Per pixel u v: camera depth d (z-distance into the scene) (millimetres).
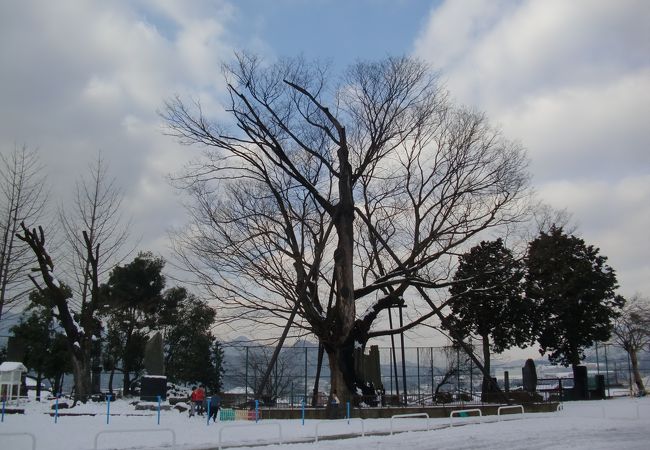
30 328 43250
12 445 15867
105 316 45781
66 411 27703
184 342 47750
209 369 46281
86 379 33219
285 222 31453
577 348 38375
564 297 37469
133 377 51156
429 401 33469
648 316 45531
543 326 38375
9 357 40188
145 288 48250
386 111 33219
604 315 37875
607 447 15992
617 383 49531
